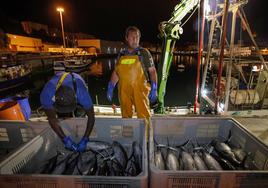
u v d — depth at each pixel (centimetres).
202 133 260
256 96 488
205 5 425
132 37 276
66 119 250
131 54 281
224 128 255
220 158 220
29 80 1983
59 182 139
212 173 138
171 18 459
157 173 140
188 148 255
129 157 235
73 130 255
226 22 361
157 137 263
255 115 478
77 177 138
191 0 429
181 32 465
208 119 254
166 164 208
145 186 137
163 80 496
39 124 261
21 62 2206
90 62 4088
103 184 138
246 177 138
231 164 214
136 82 278
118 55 295
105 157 225
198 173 139
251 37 402
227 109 455
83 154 231
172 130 260
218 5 412
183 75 2778
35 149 207
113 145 242
